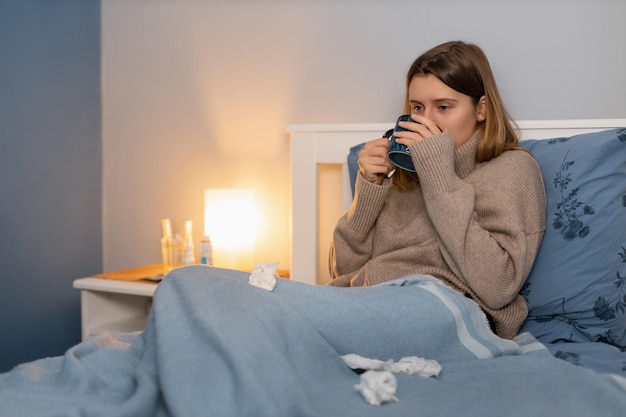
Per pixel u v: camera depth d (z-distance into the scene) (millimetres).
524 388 802
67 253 2098
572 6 1618
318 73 1897
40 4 1977
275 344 757
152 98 2145
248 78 1991
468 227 1196
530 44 1660
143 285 1751
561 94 1641
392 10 1796
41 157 1993
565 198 1291
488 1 1692
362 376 790
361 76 1844
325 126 1676
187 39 2076
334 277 1478
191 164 2094
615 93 1593
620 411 696
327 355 836
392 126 1630
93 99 2199
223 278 919
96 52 2207
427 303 996
